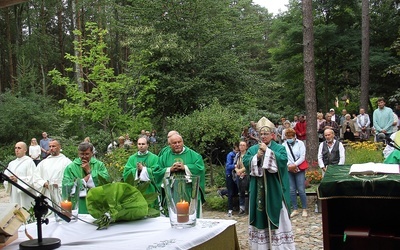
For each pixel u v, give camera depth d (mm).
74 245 2758
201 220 3420
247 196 10562
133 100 18516
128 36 21422
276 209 6234
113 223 3348
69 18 40531
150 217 3492
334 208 4090
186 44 20891
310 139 13461
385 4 29484
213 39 21797
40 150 18844
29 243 2709
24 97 26438
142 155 7273
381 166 3895
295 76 32312
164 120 20750
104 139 22109
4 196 16000
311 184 11508
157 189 6293
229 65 21328
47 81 35969
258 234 6434
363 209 4039
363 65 22812
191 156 6609
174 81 20125
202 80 20391
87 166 5859
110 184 3328
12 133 24125
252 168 6312
